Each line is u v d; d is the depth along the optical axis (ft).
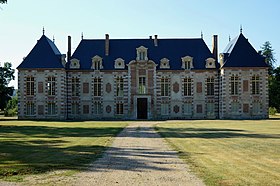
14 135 110.52
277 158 63.93
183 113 248.93
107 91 250.37
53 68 240.32
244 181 45.80
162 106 249.96
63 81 242.58
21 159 62.28
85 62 254.88
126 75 250.37
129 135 111.14
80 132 122.42
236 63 238.07
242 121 199.72
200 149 76.64
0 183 44.60
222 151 73.31
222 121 202.39
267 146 80.79
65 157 64.90
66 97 248.32
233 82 238.48
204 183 45.03
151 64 249.75
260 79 238.07
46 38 252.01
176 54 258.37
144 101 250.98
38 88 241.35
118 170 53.31
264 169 53.67
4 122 196.54
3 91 263.08
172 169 54.08
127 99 249.96
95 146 82.02
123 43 264.72
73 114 250.37
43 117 241.14
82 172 51.70
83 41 265.13
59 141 92.94
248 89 237.66
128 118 248.52
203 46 262.06
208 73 248.52
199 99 248.32
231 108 237.86
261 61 239.30
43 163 58.23
